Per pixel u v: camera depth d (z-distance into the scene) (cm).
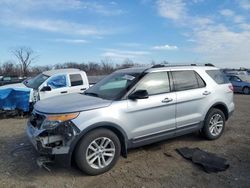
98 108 437
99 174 435
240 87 2138
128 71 550
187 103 549
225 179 416
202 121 584
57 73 971
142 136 486
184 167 463
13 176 428
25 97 886
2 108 873
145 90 475
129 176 429
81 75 1001
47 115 422
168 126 520
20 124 788
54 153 408
